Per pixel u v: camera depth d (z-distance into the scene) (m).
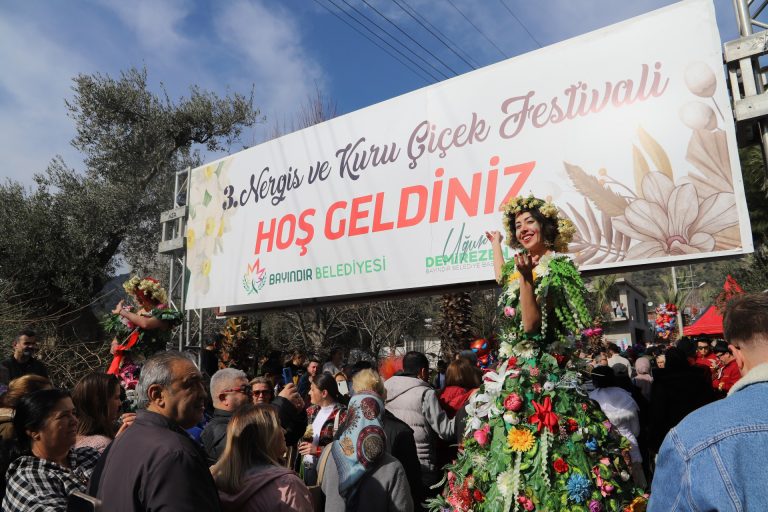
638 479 4.35
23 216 12.76
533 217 3.03
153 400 2.17
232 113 17.11
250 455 2.45
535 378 2.76
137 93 16.14
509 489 2.56
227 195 8.63
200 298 8.73
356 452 3.16
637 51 5.11
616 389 4.54
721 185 4.58
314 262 7.21
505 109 5.82
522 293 2.73
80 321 13.27
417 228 6.29
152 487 1.84
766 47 4.50
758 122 4.63
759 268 15.89
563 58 5.52
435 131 6.32
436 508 2.97
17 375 5.58
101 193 14.23
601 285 23.25
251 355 11.41
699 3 4.85
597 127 5.22
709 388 5.39
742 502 1.25
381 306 20.25
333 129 7.35
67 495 2.47
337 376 6.96
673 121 4.84
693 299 30.05
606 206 5.09
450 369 5.11
